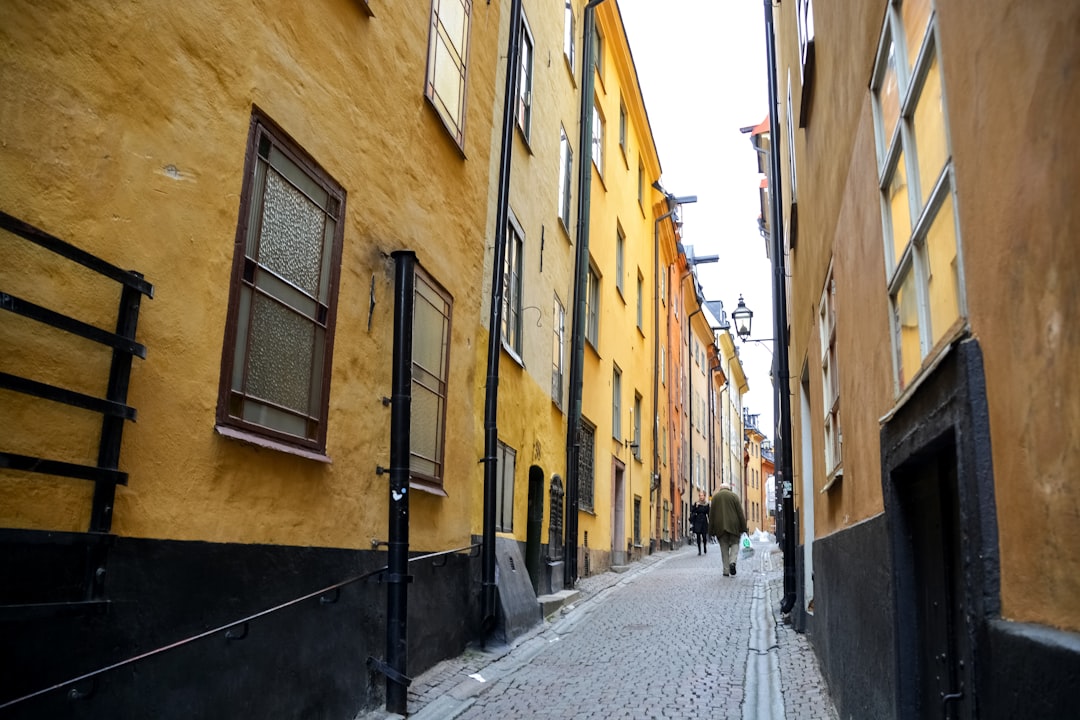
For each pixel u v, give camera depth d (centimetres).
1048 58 182
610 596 1341
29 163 322
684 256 3041
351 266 598
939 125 295
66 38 342
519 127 1109
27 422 317
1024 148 199
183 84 414
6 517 306
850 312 536
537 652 860
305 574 515
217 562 426
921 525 365
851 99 509
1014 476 210
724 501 1623
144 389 379
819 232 733
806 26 788
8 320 311
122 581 359
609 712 617
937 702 336
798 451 1220
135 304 368
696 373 3678
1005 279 215
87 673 334
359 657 580
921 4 318
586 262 1496
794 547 1047
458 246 835
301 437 521
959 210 261
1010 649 202
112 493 352
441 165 790
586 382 1589
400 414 630
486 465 884
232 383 451
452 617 793
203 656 410
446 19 814
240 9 466
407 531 623
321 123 557
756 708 626
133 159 377
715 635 955
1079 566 171
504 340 1045
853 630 509
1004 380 218
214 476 427
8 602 304
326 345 559
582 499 1545
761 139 2373
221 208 439
